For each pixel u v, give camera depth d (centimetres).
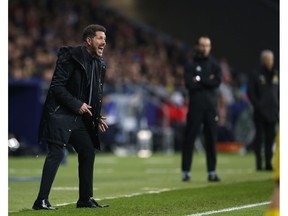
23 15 8706
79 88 2581
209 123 4012
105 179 4328
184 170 4094
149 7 9162
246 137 7975
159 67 9419
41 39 8462
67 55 2580
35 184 3906
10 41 8044
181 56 9912
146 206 2727
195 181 4078
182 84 8925
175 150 8062
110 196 3231
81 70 2577
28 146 6856
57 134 2566
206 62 4003
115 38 9588
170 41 10062
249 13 7194
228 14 7394
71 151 7644
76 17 9375
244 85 8125
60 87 2566
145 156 7319
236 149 7919
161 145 7981
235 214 2516
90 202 2655
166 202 2869
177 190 3400
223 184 3756
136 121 7825
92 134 2623
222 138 7975
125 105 7756
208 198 3036
